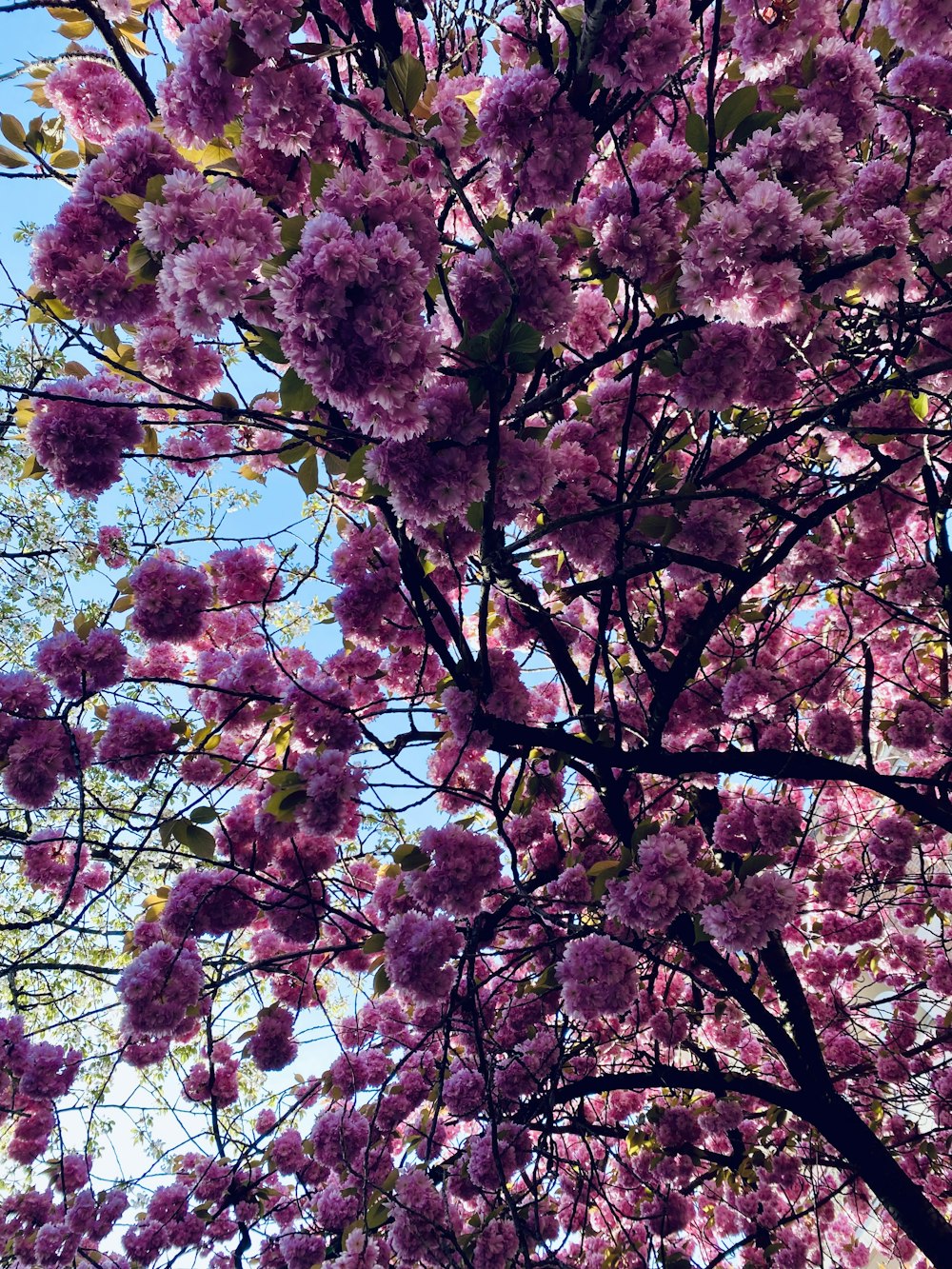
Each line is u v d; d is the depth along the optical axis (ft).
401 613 13.33
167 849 11.01
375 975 11.83
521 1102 12.89
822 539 14.97
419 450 8.05
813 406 12.53
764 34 8.82
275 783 10.90
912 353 11.29
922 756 17.12
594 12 6.91
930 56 9.34
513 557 9.70
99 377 10.18
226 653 14.25
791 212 7.39
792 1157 16.52
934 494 13.44
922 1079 18.03
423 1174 11.35
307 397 7.61
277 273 6.50
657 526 11.20
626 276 8.59
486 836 11.41
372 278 6.24
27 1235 13.69
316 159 7.83
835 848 19.27
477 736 11.77
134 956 13.52
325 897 13.56
